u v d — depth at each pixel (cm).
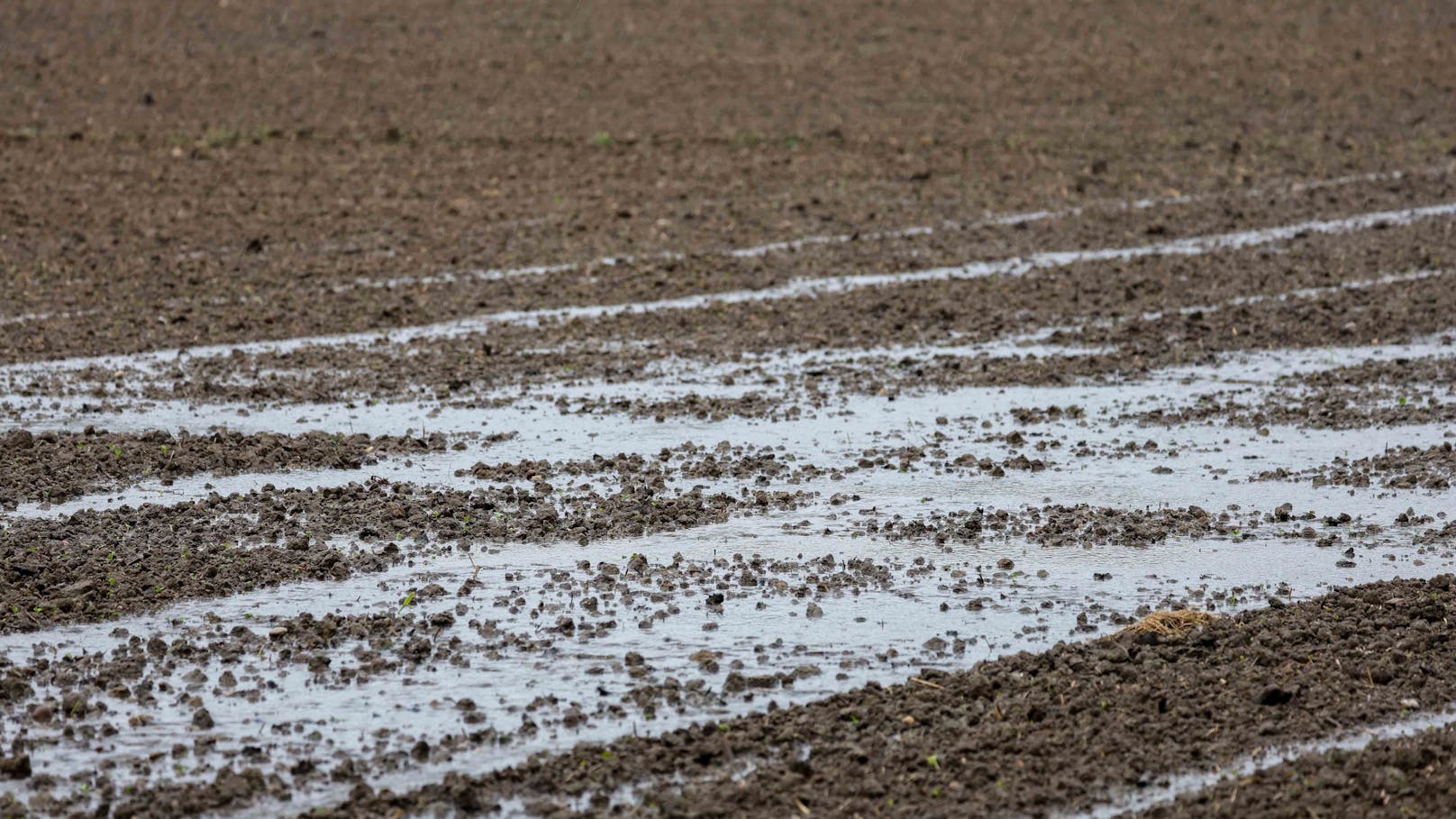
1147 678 2745
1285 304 6169
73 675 2797
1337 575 3338
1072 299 6353
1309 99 11644
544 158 9606
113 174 8944
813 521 3691
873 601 3191
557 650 2934
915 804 2336
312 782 2433
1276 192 8812
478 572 3334
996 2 14875
